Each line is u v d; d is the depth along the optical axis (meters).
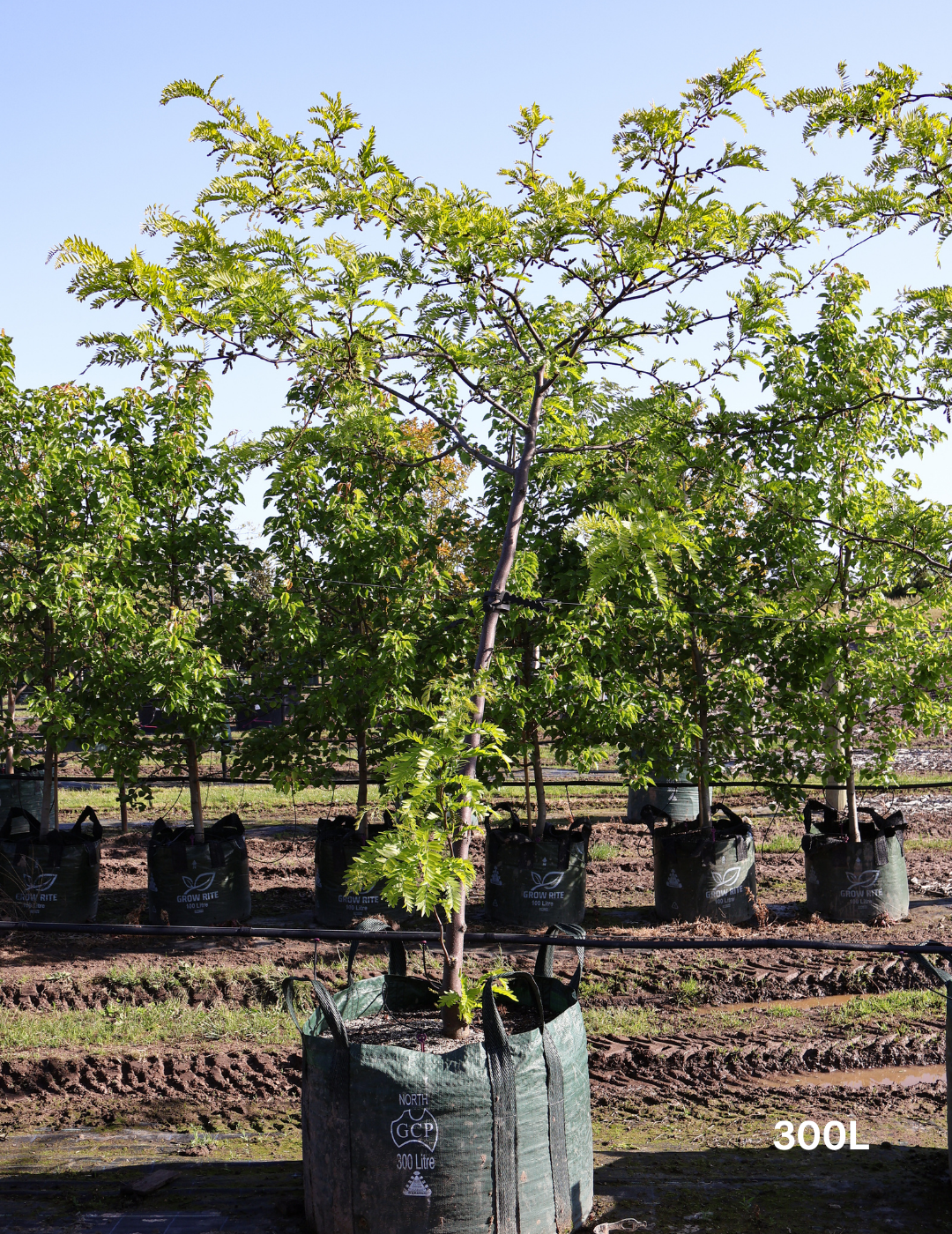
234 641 10.27
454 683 4.66
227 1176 5.32
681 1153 5.62
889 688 9.17
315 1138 4.41
